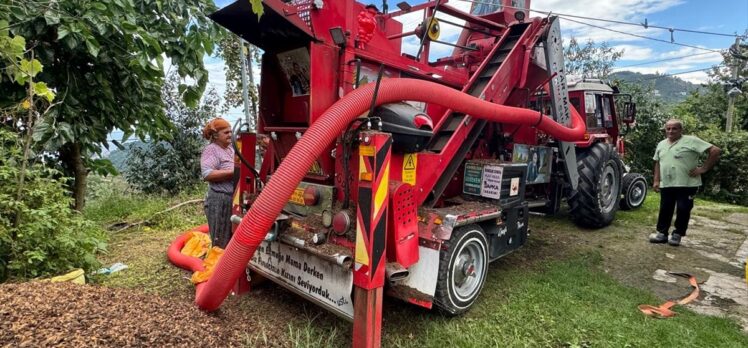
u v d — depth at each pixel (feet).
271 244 9.21
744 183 31.22
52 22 10.05
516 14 12.96
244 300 9.76
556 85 13.58
